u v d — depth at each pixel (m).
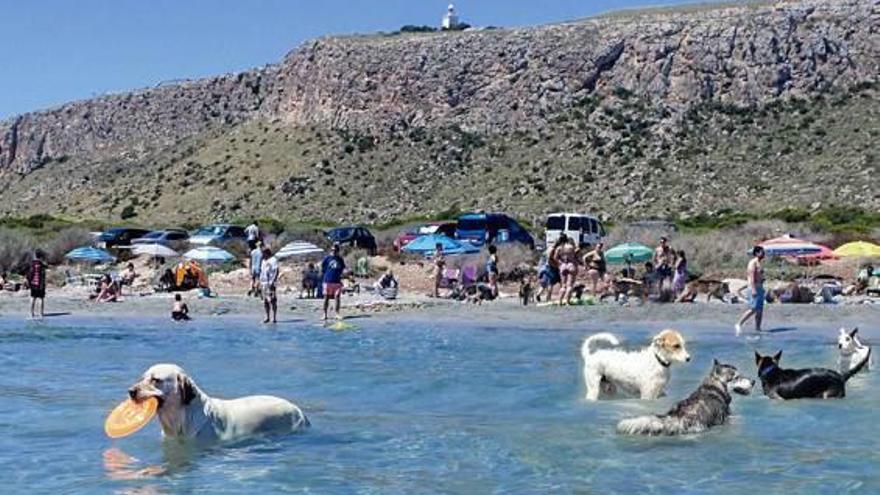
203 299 36.25
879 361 19.05
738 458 10.96
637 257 42.97
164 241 59.91
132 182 129.12
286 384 16.89
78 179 136.50
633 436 12.05
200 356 21.20
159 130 141.75
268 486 10.01
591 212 95.75
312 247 49.19
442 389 16.19
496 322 29.22
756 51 109.00
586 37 116.44
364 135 119.00
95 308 34.19
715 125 105.19
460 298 37.06
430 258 46.59
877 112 100.75
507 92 116.12
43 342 24.36
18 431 12.69
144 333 26.75
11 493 9.82
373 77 121.88
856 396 14.81
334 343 23.95
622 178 100.50
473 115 116.00
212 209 114.31
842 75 106.75
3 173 149.50
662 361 14.38
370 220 104.62
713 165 99.25
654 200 95.50
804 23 109.69
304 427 12.59
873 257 43.78
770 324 27.30
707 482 9.98
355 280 41.72
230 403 12.13
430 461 10.98
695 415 12.33
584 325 28.08
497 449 11.50
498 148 110.81
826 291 34.06
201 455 11.23
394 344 23.66
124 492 9.83
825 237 56.31
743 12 112.38
